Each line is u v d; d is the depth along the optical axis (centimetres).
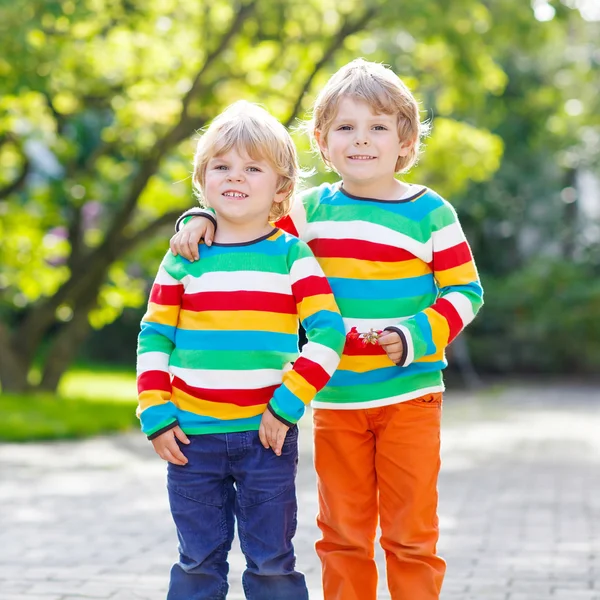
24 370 1891
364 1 1620
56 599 498
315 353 355
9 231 1981
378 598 508
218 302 362
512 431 1636
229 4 1711
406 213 383
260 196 368
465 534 689
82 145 2242
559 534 689
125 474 1017
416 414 379
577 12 1742
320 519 394
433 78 1900
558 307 3247
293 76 1775
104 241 1847
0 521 734
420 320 368
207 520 365
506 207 3350
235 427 358
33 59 1334
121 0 1552
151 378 363
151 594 510
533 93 2423
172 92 1803
